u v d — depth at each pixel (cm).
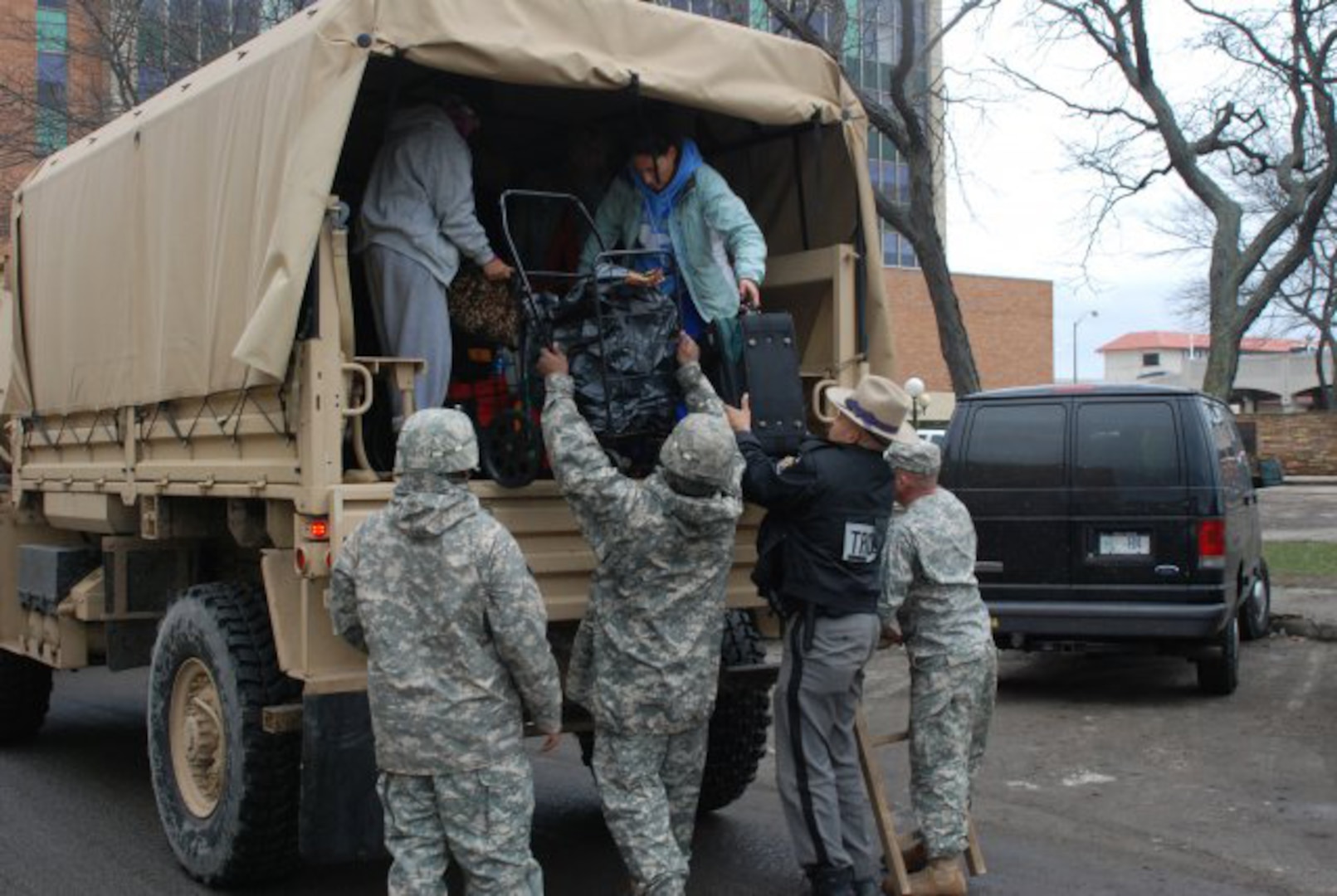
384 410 540
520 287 516
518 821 427
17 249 806
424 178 544
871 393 518
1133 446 902
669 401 522
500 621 422
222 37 1733
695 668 484
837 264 622
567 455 476
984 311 5109
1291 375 6844
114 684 1145
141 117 662
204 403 577
